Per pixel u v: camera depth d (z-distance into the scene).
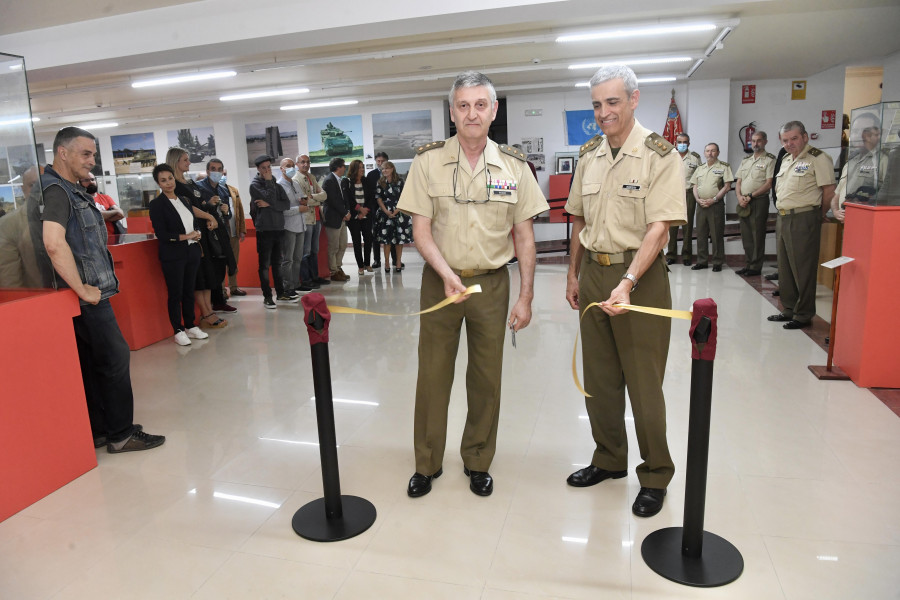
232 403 3.51
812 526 2.12
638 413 2.22
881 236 3.21
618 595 1.80
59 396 2.55
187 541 2.15
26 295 2.55
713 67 9.36
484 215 2.26
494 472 2.58
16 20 5.42
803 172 4.53
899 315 3.27
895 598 1.76
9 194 2.45
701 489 1.87
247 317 5.73
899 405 3.13
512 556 2.00
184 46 5.29
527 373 3.87
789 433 2.85
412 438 2.96
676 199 2.05
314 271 7.32
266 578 1.93
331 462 2.18
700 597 1.79
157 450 2.91
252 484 2.55
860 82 9.84
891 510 2.20
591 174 2.25
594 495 2.37
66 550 2.11
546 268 8.38
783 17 6.42
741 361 3.95
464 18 4.79
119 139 13.41
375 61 8.10
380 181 8.02
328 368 2.12
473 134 2.16
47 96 9.19
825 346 4.23
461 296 2.09
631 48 8.02
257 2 5.07
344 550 2.06
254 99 10.54
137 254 4.70
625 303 1.99
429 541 2.10
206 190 5.32
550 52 8.06
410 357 4.28
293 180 7.05
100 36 5.55
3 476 2.33
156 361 4.39
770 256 8.31
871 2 5.82
